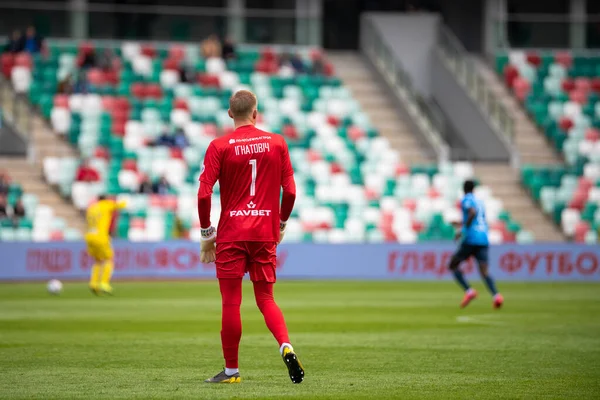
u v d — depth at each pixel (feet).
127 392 61.72
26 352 85.05
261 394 61.00
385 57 313.94
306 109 290.15
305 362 78.84
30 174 247.91
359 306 144.46
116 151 257.96
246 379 68.33
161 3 299.17
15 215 228.02
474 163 285.84
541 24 327.26
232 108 65.21
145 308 138.41
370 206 258.98
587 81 318.65
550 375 71.15
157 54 296.71
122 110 272.31
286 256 225.35
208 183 63.05
